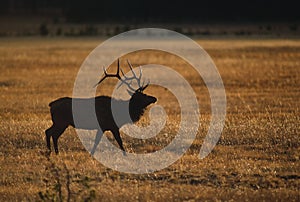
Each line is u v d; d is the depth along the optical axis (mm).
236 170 48219
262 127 63469
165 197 42062
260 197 42031
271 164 49875
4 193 43531
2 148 56094
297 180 46094
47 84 112000
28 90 103688
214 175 47344
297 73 123750
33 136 59688
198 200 41594
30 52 181500
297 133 60312
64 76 124312
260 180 45938
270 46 190000
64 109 53188
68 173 45812
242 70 130750
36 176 47406
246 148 55719
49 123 67188
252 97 91750
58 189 39938
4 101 89188
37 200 41000
